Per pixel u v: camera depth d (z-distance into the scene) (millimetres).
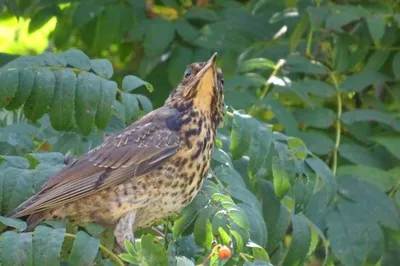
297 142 10992
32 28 15477
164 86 14617
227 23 14703
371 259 12109
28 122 11891
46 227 9000
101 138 11305
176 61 14344
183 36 14383
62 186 10047
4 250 8805
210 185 10445
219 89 10828
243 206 10273
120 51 15711
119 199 10133
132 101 11094
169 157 10266
